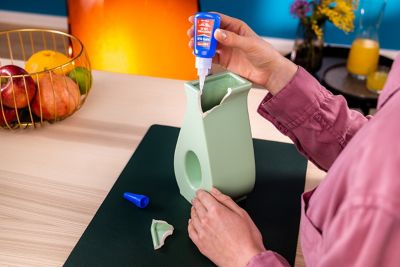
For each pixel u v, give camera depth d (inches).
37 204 30.7
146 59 61.2
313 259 20.7
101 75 47.4
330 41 101.4
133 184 32.4
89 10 59.4
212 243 26.0
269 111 33.4
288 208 30.8
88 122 39.8
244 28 33.1
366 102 71.0
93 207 30.6
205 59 28.1
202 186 29.6
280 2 99.9
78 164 34.7
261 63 32.4
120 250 27.0
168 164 34.7
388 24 96.7
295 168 34.6
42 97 35.8
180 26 58.5
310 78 32.4
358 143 18.2
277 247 27.8
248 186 30.4
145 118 40.6
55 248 27.4
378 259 16.8
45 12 115.7
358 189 16.8
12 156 35.3
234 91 26.5
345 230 17.1
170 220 29.4
